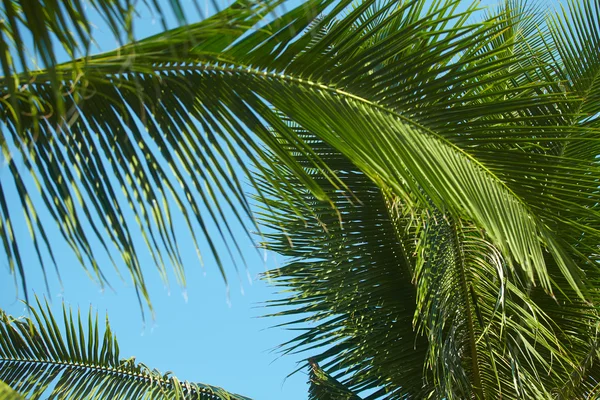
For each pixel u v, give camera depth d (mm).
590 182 2613
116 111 2072
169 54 2025
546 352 4832
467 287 4453
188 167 2049
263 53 2176
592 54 4613
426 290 4230
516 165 2600
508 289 4508
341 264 4773
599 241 3930
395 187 2395
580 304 4707
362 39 2289
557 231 2725
